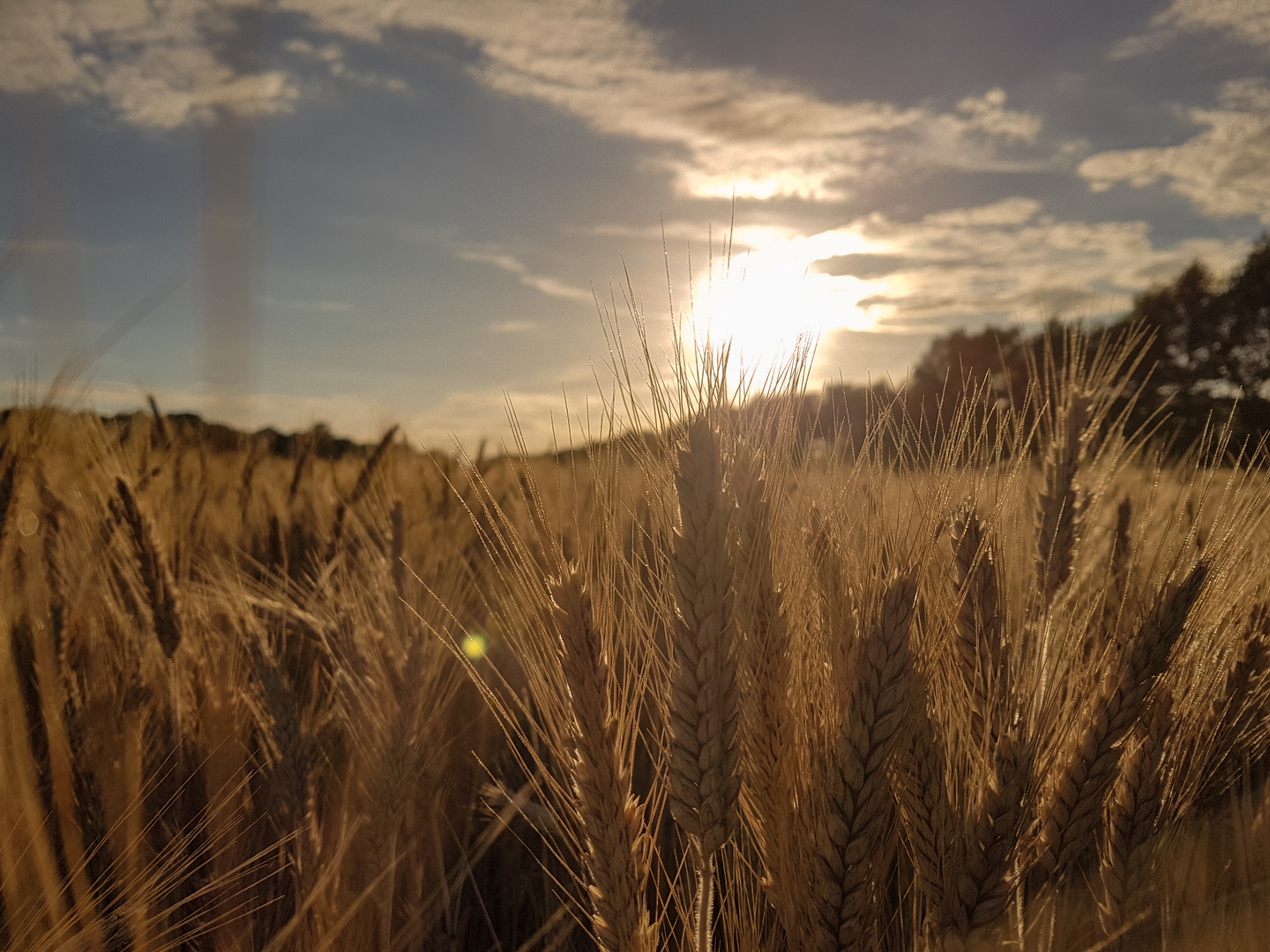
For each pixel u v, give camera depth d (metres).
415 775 2.15
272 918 1.97
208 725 2.05
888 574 1.51
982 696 1.60
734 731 1.31
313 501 4.85
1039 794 1.61
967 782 1.52
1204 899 1.70
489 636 3.17
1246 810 1.77
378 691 2.12
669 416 1.41
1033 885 1.65
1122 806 1.56
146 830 1.92
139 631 2.47
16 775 1.83
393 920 2.20
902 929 1.73
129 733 1.96
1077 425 2.29
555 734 1.59
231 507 4.44
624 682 1.52
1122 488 2.73
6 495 2.31
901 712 1.30
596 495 1.49
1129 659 1.48
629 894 1.43
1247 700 1.84
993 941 1.45
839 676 1.41
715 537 1.28
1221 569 1.94
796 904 1.46
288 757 1.94
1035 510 2.23
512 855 2.55
